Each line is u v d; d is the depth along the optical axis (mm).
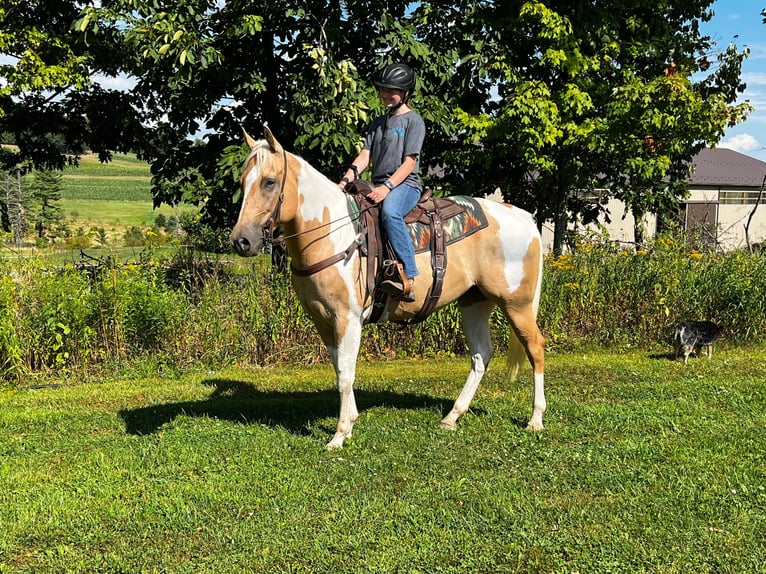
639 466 4891
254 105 11992
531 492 4473
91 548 3824
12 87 12305
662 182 13867
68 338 8523
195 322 9094
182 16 9797
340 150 10203
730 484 4504
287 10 10133
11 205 26203
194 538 3914
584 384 7656
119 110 13805
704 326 8961
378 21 10781
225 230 11844
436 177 12984
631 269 10547
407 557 3648
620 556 3639
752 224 26781
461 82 12031
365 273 5172
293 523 4055
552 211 14086
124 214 39312
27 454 5398
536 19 11773
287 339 9352
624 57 13164
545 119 11484
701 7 13711
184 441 5562
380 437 5578
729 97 13789
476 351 6012
